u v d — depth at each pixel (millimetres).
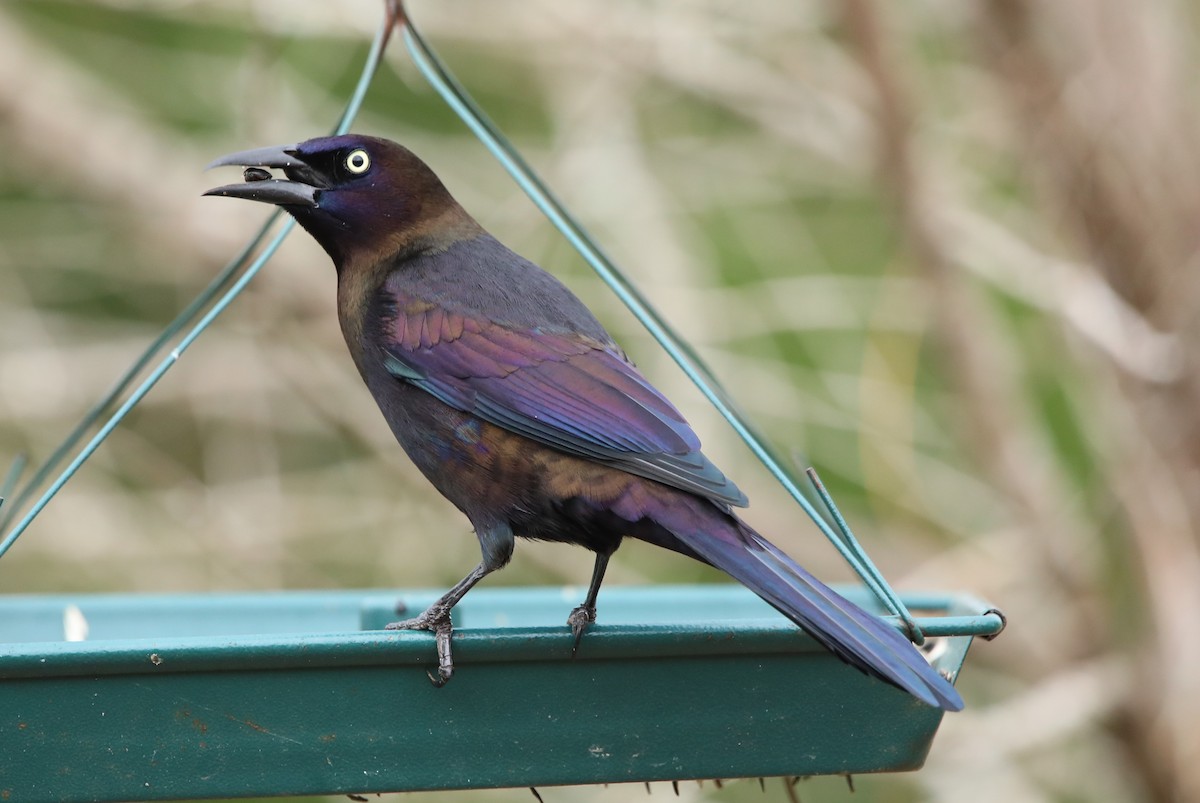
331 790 6277
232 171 15688
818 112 15422
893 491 14898
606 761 6453
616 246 15008
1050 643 14570
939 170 15414
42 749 6129
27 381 15016
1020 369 15758
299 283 15281
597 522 6965
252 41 14859
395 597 8984
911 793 14477
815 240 15562
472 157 15312
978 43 13938
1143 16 13703
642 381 7176
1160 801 14133
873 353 15172
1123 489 13898
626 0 15109
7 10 15969
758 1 15336
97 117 16016
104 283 15914
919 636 6426
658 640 6359
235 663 6141
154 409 15531
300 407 15781
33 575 14492
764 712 6527
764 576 6309
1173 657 13703
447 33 14727
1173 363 13445
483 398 7227
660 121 16469
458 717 6348
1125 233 13625
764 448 7809
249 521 14641
